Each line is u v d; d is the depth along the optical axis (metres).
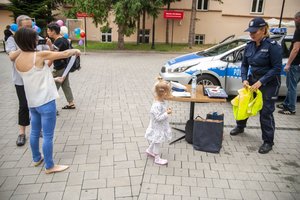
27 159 4.01
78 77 9.75
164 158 4.08
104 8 17.44
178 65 6.96
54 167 3.69
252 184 3.51
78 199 3.16
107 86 8.39
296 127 5.39
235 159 4.11
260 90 4.25
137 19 18.62
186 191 3.33
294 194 3.33
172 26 21.44
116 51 18.45
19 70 3.29
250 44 4.39
